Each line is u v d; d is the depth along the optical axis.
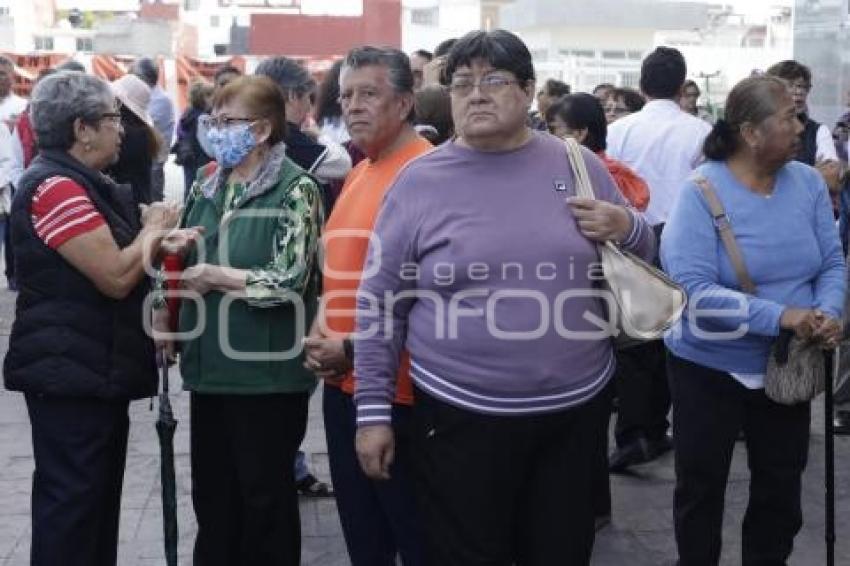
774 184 3.64
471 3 35.66
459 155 2.96
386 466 3.06
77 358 3.47
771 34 33.28
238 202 3.59
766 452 3.76
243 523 3.89
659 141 5.73
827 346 3.53
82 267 3.42
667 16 31.78
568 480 3.00
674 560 4.48
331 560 4.46
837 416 6.05
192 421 3.83
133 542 4.63
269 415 3.66
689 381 3.72
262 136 3.58
